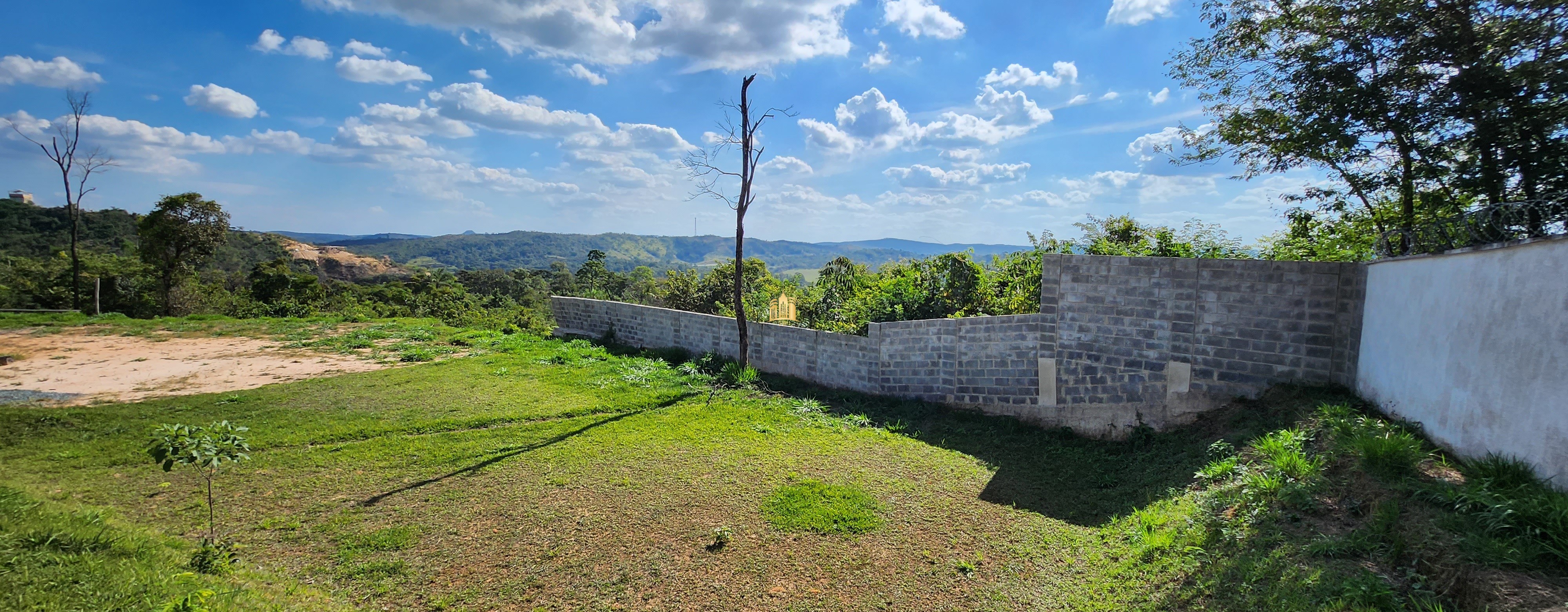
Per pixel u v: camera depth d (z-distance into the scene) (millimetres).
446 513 6473
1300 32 8086
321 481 7254
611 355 15258
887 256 162750
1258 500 5375
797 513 6609
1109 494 7320
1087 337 9625
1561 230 4668
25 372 12219
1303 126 8102
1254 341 8383
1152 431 8938
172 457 5109
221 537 5797
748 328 13977
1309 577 3973
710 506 6801
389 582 5125
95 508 6082
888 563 5637
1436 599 3494
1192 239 11367
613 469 7867
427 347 15906
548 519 6391
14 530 4488
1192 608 4262
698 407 10938
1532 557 3502
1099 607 4742
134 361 13578
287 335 17219
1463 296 5281
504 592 5043
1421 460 5180
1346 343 7824
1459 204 7578
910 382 11469
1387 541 4164
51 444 8188
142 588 3957
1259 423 7527
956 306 12727
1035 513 6777
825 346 12586
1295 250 10141
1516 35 6188
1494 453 4766
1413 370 6129
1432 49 6805
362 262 87875
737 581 5301
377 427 9164
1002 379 10461
